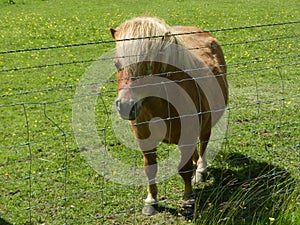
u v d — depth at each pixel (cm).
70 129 704
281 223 429
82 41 1282
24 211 485
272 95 849
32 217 477
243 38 1275
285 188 499
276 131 683
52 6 1883
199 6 1855
